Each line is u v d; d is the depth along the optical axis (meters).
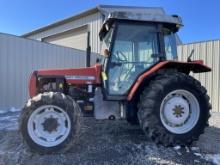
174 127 3.91
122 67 4.11
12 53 7.91
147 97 3.80
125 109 4.14
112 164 3.18
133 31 4.12
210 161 3.35
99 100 4.14
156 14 4.14
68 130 3.61
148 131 3.78
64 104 3.62
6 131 4.89
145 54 4.14
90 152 3.60
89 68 4.24
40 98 3.62
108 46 4.23
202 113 3.97
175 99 3.92
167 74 3.97
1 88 7.61
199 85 4.01
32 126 3.60
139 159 3.35
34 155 3.49
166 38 4.29
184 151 3.70
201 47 9.24
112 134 4.52
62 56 9.54
